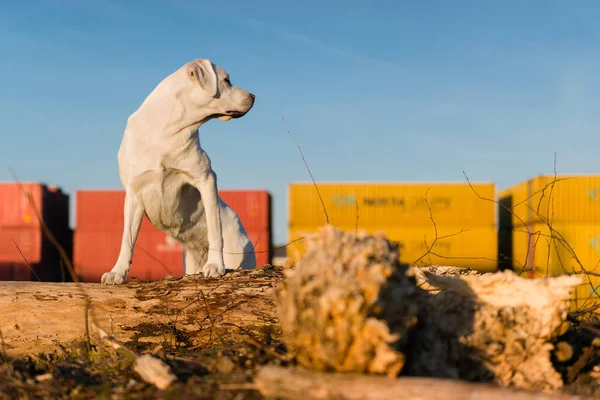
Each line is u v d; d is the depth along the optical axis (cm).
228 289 473
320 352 278
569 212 1758
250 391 289
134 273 1978
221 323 447
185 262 675
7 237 2059
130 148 556
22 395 323
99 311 453
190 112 548
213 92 542
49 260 2191
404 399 254
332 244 296
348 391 262
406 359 312
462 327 332
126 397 301
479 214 1919
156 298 466
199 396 289
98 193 2056
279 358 341
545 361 330
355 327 270
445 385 267
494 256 1894
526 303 338
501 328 331
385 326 267
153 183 559
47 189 2177
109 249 2039
